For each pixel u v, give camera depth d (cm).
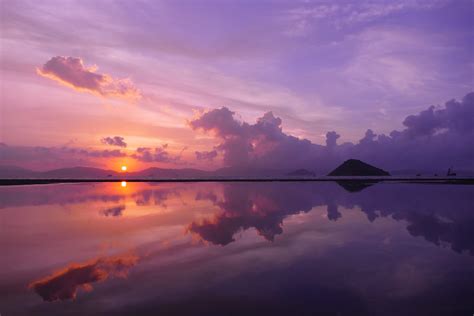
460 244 1284
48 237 1444
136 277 891
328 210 2386
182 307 699
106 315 662
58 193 4412
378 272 934
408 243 1305
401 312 676
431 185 6731
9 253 1160
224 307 699
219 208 2564
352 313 671
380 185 6919
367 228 1638
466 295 762
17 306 707
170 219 1977
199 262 1041
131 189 5541
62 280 870
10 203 2986
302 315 664
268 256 1109
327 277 889
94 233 1535
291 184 7750
